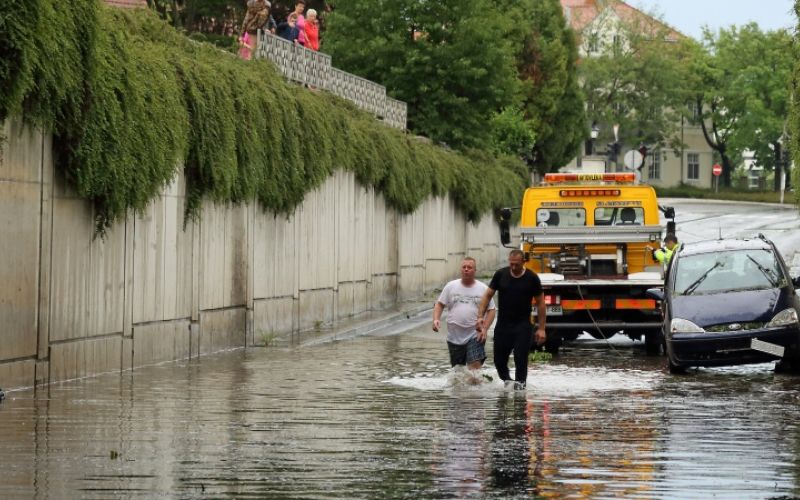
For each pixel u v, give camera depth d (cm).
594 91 16788
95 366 2798
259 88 3691
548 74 12019
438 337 4134
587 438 1866
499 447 1778
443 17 8288
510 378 2673
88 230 2730
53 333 2595
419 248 6197
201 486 1479
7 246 2394
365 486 1482
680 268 3050
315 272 4450
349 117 4859
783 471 1583
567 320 3534
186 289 3316
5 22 2233
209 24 8712
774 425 2014
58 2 2414
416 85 8262
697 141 18675
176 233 3238
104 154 2661
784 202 14238
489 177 7912
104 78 2625
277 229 4028
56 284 2600
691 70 17700
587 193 3991
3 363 2400
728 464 1638
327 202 4591
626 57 16762
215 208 3500
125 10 3180
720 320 2855
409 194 5666
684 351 2853
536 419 2088
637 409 2230
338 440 1845
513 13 11675
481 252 7994
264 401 2348
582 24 18550
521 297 2614
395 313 5091
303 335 4100
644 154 8181
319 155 4197
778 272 3002
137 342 3016
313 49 5206
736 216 11250
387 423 2038
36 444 1789
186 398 2388
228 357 3369
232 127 3397
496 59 8344
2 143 2316
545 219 4012
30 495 1420
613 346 3794
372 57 8262
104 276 2823
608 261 3825
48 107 2459
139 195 2822
